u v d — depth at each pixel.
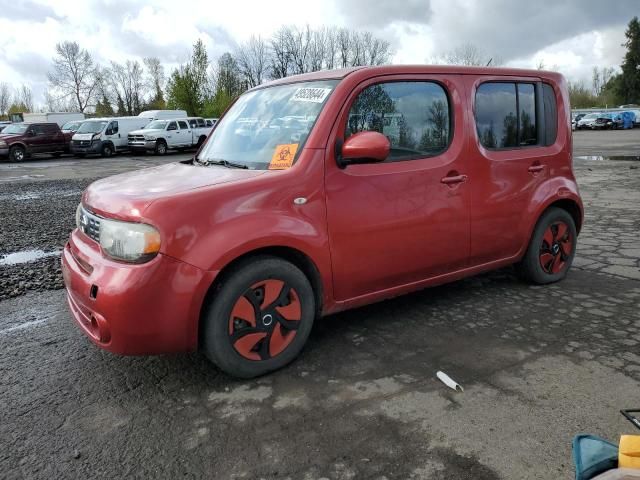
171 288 2.71
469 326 3.81
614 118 44.53
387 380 3.05
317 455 2.39
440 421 2.63
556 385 2.94
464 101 3.85
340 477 2.25
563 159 4.57
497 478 2.22
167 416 2.74
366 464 2.32
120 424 2.68
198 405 2.84
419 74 3.65
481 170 3.93
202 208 2.80
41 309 4.45
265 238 2.92
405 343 3.55
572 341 3.52
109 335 2.76
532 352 3.37
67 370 3.28
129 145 27.36
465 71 3.90
